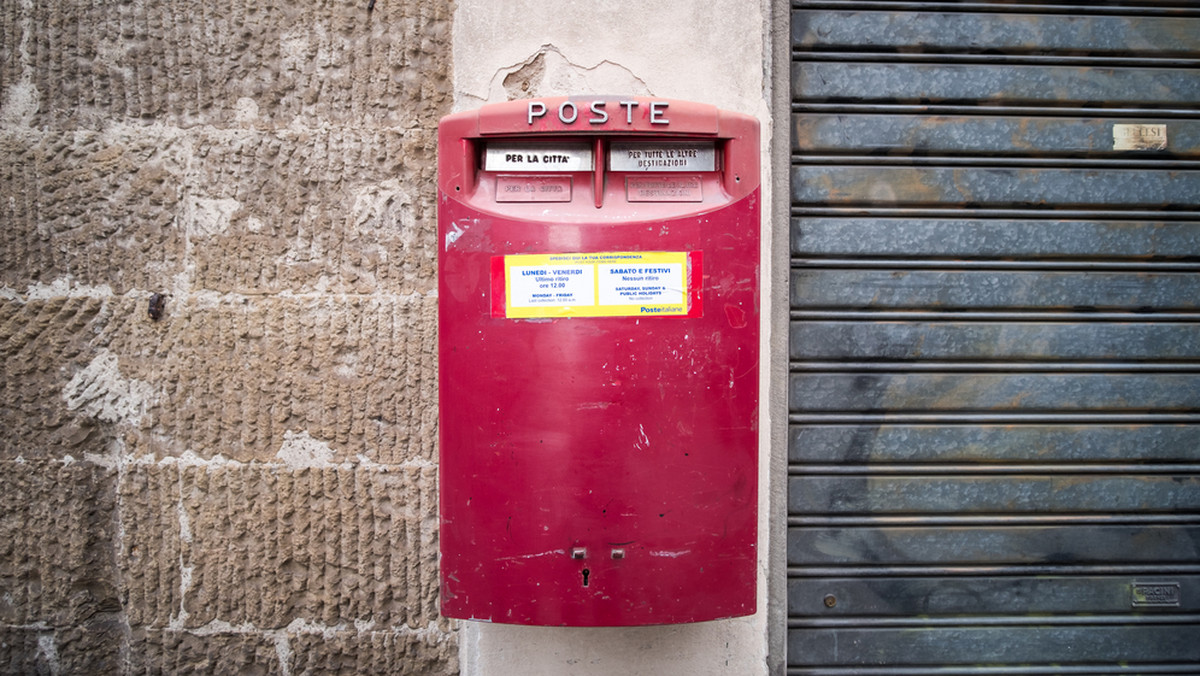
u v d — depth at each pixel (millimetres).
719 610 1446
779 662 2014
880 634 2088
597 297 1394
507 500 1427
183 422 1903
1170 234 2102
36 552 1924
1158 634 2109
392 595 1903
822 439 2072
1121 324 2098
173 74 1896
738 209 1407
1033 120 2086
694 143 1414
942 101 2076
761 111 1906
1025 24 2072
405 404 1889
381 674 1913
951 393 2086
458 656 1914
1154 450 2098
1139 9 2082
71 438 1914
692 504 1429
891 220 2078
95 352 1912
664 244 1393
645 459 1412
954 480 2088
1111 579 2102
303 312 1892
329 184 1892
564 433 1407
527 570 1431
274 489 1902
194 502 1905
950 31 2068
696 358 1413
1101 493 2098
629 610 1426
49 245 1907
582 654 1893
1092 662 2102
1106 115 2090
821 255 2074
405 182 1889
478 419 1428
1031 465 2090
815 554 2082
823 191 2064
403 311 1889
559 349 1398
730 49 1889
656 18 1875
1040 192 2088
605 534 1419
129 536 1917
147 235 1904
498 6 1862
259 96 1894
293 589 1907
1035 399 2092
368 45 1882
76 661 1930
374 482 1893
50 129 1905
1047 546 2094
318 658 1916
